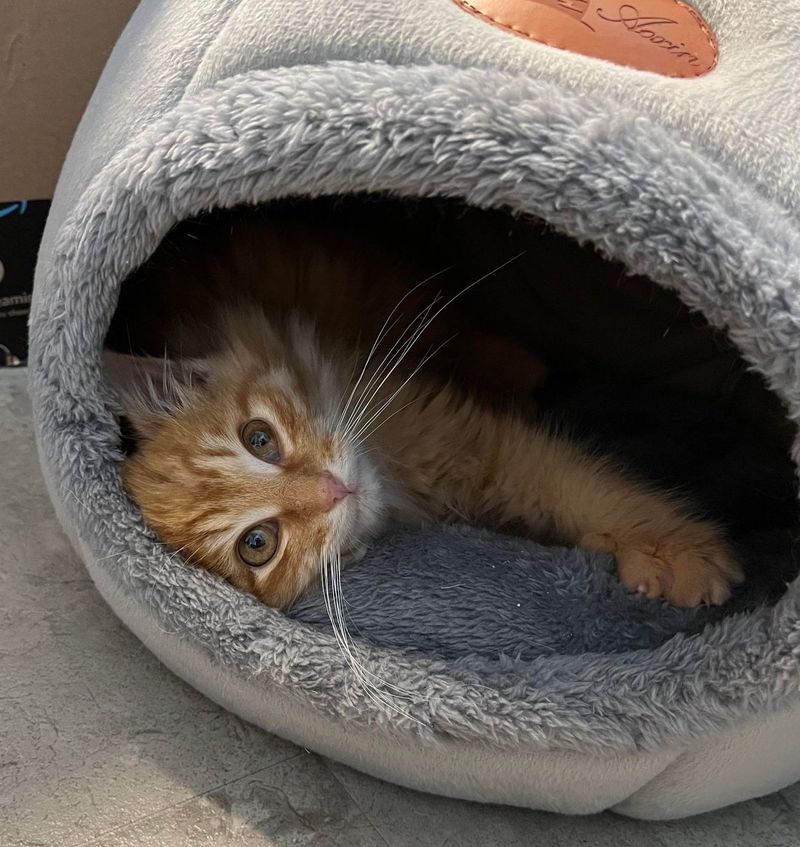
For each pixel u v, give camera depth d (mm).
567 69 238
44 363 271
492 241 372
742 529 309
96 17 403
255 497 294
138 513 279
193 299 343
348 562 299
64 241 261
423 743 249
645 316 353
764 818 280
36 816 262
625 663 245
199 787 276
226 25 257
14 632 319
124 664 312
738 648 230
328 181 244
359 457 324
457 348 381
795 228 226
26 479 385
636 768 246
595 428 347
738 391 339
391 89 235
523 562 286
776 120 235
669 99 235
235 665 265
